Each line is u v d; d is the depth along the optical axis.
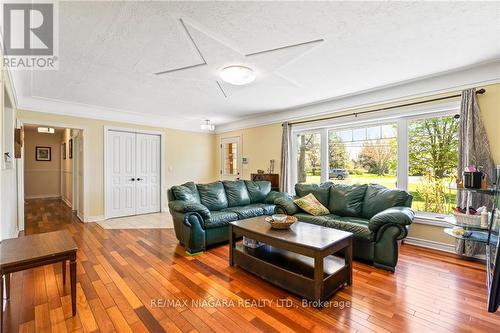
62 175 7.92
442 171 3.41
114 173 5.26
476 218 2.39
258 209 4.01
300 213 3.65
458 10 1.88
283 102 4.55
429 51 2.56
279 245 2.24
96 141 4.99
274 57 2.68
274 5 1.81
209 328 1.71
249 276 2.51
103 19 1.97
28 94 3.96
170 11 1.87
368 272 2.61
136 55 2.62
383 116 3.82
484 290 2.22
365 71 3.09
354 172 4.33
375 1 1.77
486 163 2.88
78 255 3.07
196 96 4.16
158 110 5.22
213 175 7.12
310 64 2.87
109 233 4.08
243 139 6.25
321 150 4.73
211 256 3.08
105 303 2.00
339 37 2.28
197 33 2.19
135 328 1.70
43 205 6.64
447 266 2.75
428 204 3.51
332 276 2.12
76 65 2.87
